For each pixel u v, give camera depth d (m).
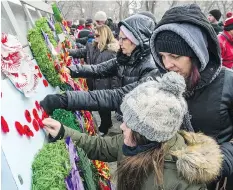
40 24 2.17
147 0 16.33
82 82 3.67
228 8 20.89
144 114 1.16
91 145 1.51
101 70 2.39
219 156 1.25
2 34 1.34
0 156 0.97
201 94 1.44
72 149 1.39
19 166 1.04
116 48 3.60
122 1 19.25
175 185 1.18
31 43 1.79
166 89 1.19
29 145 1.18
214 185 1.53
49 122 1.43
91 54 3.80
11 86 1.27
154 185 1.20
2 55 1.28
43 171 1.12
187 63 1.37
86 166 1.61
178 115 1.18
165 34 1.36
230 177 1.51
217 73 1.41
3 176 0.94
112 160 1.54
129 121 1.21
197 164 1.15
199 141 1.29
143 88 1.22
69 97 1.58
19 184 0.99
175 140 1.25
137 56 2.04
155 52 1.50
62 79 2.03
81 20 9.60
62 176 1.13
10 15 1.75
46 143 1.36
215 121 1.44
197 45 1.31
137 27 1.99
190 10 1.38
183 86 1.19
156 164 1.18
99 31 3.65
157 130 1.16
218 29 5.27
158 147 1.22
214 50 1.40
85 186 1.53
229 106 1.45
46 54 1.81
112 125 4.41
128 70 2.12
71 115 1.99
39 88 1.60
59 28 3.15
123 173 1.27
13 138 1.09
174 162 1.21
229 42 3.89
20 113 1.23
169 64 1.39
